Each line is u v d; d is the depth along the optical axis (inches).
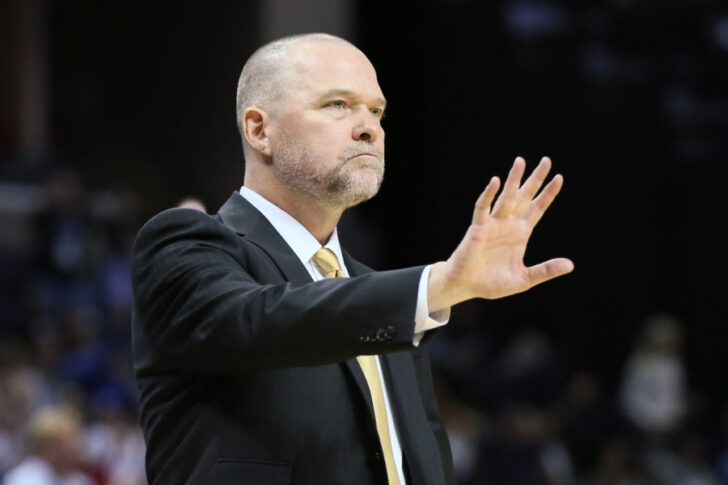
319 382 214.7
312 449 210.5
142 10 1382.9
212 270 207.5
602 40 1242.0
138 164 1350.9
